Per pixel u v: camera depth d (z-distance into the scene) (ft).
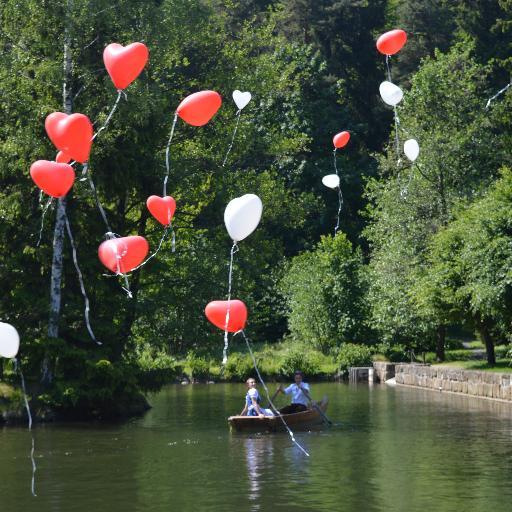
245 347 163.43
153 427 76.18
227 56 103.71
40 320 86.22
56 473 52.29
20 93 83.56
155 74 95.25
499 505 41.55
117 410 87.71
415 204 132.77
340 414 82.99
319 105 200.64
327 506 41.91
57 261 84.53
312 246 179.93
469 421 75.15
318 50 204.13
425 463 53.36
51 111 82.33
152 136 89.76
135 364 90.22
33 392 83.41
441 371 113.29
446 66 145.79
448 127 143.23
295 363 142.82
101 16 83.66
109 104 82.64
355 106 214.69
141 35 87.92
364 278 154.92
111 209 95.96
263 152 107.86
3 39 87.25
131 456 58.80
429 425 72.64
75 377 85.51
